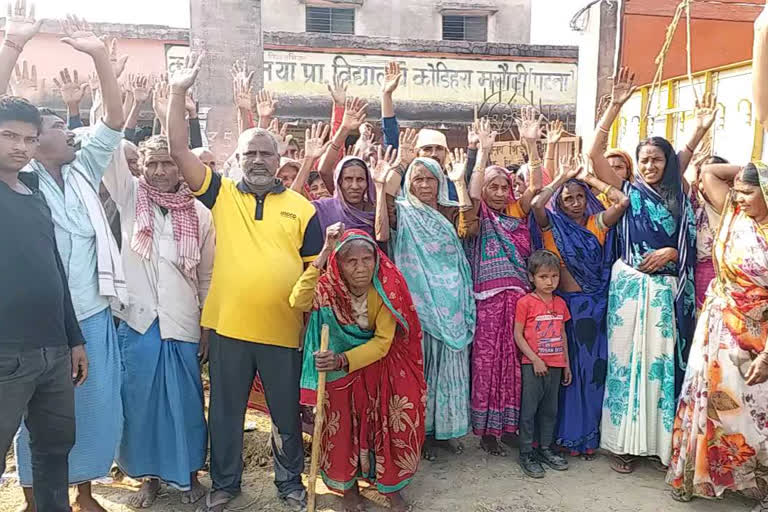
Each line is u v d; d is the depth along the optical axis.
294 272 3.55
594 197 4.50
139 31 11.64
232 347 3.51
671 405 3.97
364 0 16.86
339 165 4.04
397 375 3.60
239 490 3.71
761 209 3.48
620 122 10.12
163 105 4.40
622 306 4.09
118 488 3.98
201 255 3.83
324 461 3.63
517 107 13.11
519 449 4.32
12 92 4.61
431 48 12.74
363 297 3.55
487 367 4.20
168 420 3.61
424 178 4.08
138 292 3.61
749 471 3.62
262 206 3.58
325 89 12.42
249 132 3.58
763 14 2.58
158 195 3.65
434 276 4.08
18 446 3.45
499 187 4.30
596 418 4.24
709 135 8.16
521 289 4.25
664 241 4.03
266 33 12.07
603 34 10.56
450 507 3.70
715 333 3.65
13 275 2.79
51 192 3.32
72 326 3.17
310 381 3.53
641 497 3.83
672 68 10.58
